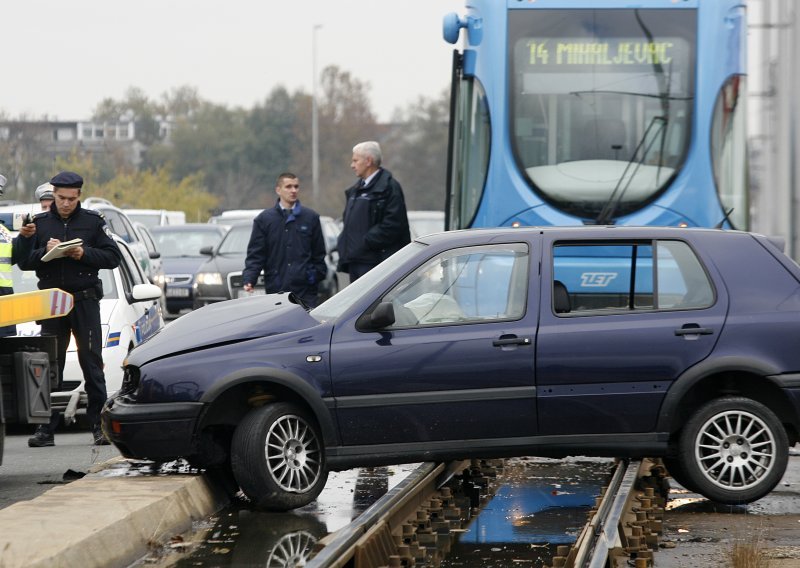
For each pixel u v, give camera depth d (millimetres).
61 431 35531
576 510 23438
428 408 22953
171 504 21625
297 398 23422
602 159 38594
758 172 45469
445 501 23828
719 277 23828
